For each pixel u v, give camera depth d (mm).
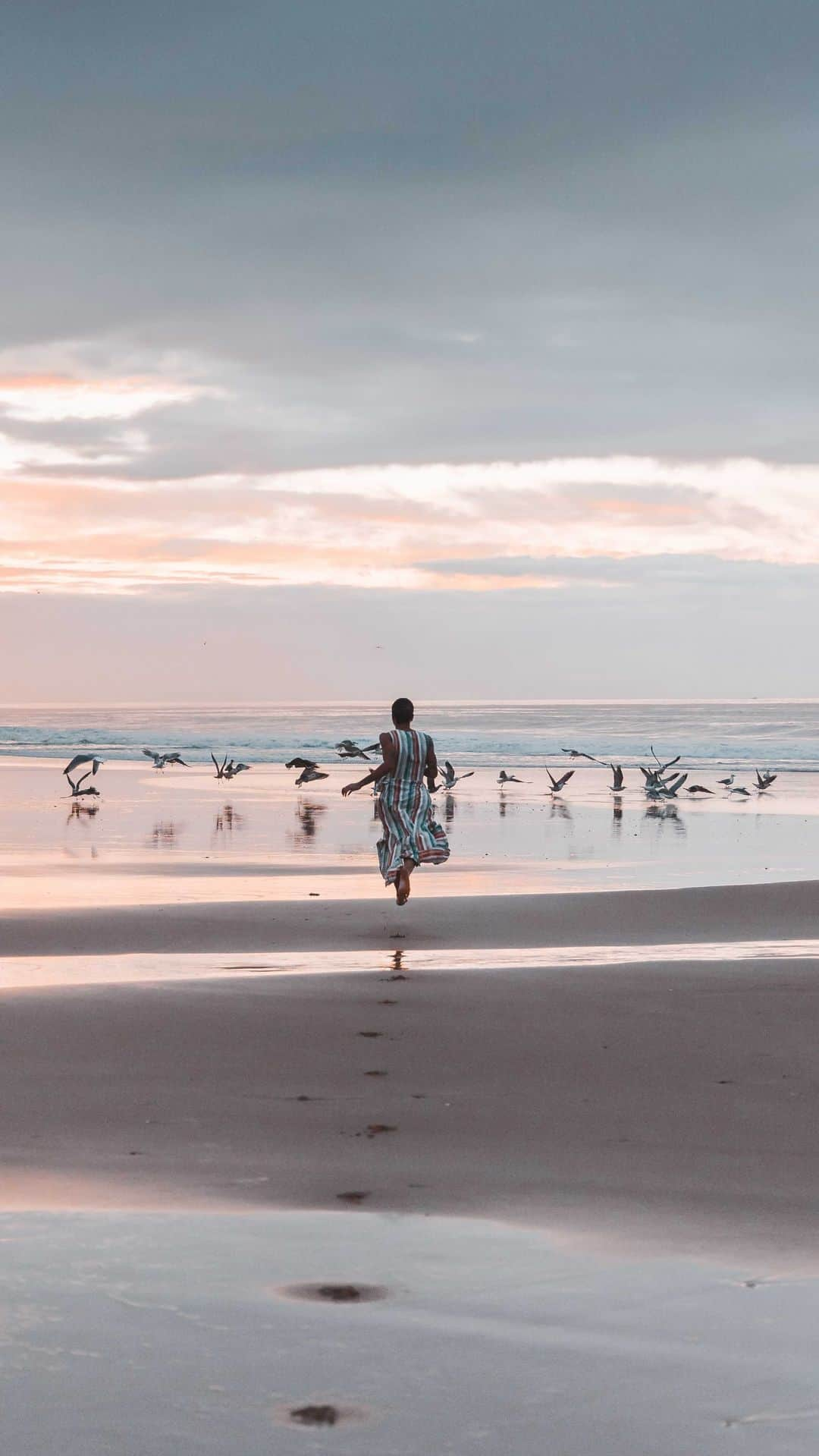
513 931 12734
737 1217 4797
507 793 37219
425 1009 8781
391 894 16062
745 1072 7129
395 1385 3424
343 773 45938
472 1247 4453
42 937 12273
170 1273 4191
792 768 50594
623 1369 3518
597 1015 8586
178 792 36500
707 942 12195
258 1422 3230
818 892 15078
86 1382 3430
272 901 14852
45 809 30500
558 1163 5508
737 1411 3293
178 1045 7742
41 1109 6363
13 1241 4492
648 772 34094
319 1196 5047
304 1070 7164
